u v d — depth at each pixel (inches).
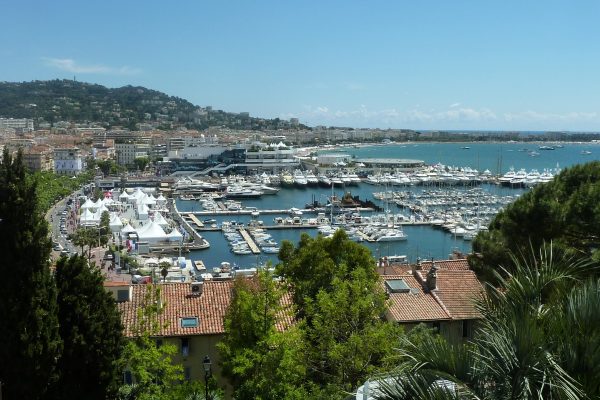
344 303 1441.9
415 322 1850.4
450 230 6983.3
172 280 4244.6
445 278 2106.3
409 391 525.3
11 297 1290.6
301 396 1290.6
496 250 1526.8
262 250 5876.0
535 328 512.7
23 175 1353.3
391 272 2596.0
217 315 1894.7
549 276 623.5
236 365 1438.2
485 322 612.1
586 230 1398.9
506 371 500.4
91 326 1419.8
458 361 527.2
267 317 1421.0
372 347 1336.1
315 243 1963.6
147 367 1416.1
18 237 1310.3
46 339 1326.3
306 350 1466.5
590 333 526.6
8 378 1296.8
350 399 1145.4
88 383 1425.9
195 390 1411.2
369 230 6752.0
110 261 4911.4
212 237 6732.3
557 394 474.0
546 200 1473.9
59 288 1429.6
